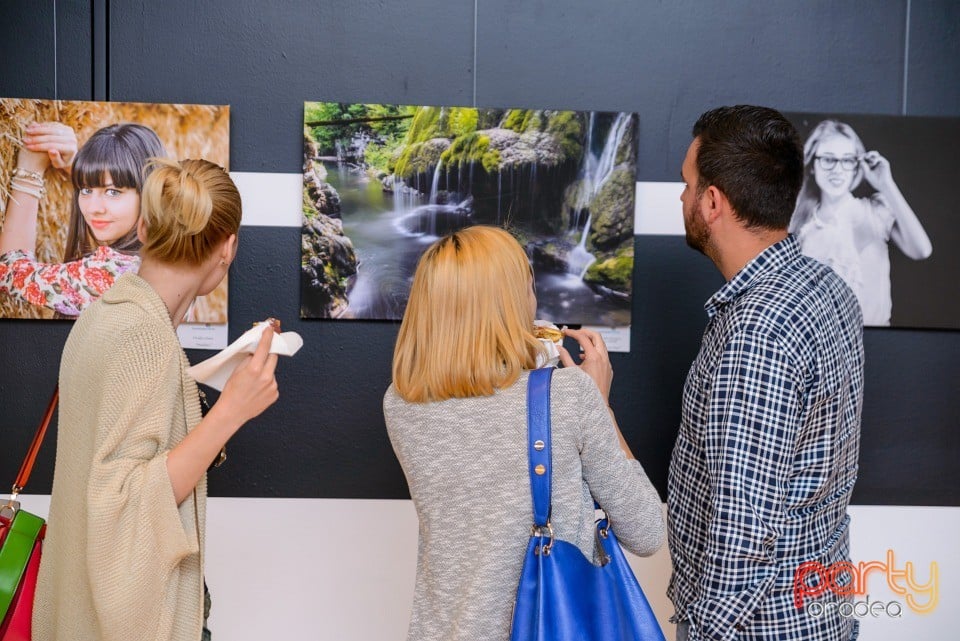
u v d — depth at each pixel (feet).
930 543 7.79
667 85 7.48
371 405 7.47
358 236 7.22
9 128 6.98
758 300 4.85
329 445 7.46
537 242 7.31
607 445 4.46
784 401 4.61
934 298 7.54
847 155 7.45
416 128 7.19
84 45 7.10
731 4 7.48
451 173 7.23
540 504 4.31
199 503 4.52
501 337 4.44
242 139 7.23
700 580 4.90
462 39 7.33
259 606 7.44
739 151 5.14
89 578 4.22
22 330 7.22
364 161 7.18
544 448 4.31
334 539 7.48
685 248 7.59
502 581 4.33
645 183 7.52
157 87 7.16
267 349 4.54
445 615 4.39
